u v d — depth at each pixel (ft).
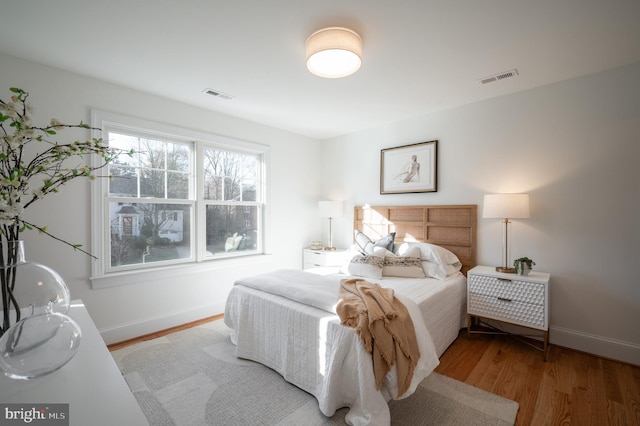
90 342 3.78
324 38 5.93
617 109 7.77
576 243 8.37
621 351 7.69
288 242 13.71
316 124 12.69
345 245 14.26
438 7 5.39
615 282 7.81
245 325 7.79
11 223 3.51
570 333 8.41
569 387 6.57
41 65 7.54
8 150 3.42
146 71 7.95
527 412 5.77
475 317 9.90
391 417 5.56
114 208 8.94
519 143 9.30
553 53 7.01
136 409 2.50
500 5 5.33
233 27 6.03
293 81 8.54
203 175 10.93
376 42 6.52
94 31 6.18
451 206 10.65
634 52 6.99
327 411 5.45
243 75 8.17
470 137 10.31
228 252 11.73
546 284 7.73
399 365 5.24
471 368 7.38
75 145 4.10
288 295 7.15
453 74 8.09
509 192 9.50
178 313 10.09
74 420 2.33
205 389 6.42
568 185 8.48
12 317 3.46
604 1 5.21
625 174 7.68
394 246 11.16
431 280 9.13
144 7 5.42
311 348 6.21
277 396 6.20
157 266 9.82
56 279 3.81
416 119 11.69
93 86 8.34
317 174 15.07
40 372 2.88
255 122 12.35
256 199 12.80
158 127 9.55
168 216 10.11
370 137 13.24
